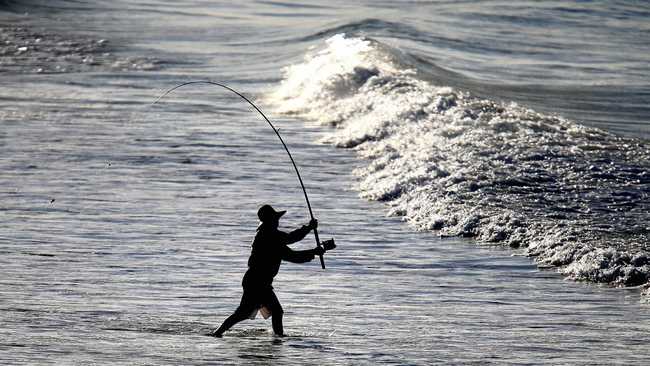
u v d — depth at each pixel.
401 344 28.45
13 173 64.81
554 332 30.61
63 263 41.41
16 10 189.88
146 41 157.50
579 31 189.75
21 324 29.97
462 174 61.22
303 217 53.81
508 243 47.38
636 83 130.00
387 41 154.75
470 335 29.97
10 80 118.75
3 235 47.28
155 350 26.52
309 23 177.88
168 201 57.00
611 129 88.81
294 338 29.36
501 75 133.25
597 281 39.88
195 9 199.75
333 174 66.88
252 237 48.03
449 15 195.75
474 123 79.81
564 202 54.97
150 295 35.78
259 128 86.19
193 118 91.25
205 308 33.84
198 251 44.56
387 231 50.59
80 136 80.12
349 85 100.06
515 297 36.84
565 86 124.56
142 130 83.81
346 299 36.12
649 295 36.97
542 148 69.56
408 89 93.88
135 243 46.03
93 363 24.48
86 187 60.69
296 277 40.22
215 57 141.25
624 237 46.72
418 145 73.12
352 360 25.97
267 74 123.75
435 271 41.66
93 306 33.56
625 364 26.00
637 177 61.53
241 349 27.08
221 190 60.69
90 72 127.69
